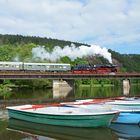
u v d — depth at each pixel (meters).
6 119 47.12
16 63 118.44
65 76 109.31
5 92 116.25
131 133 37.75
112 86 190.38
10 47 177.75
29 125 42.19
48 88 148.12
